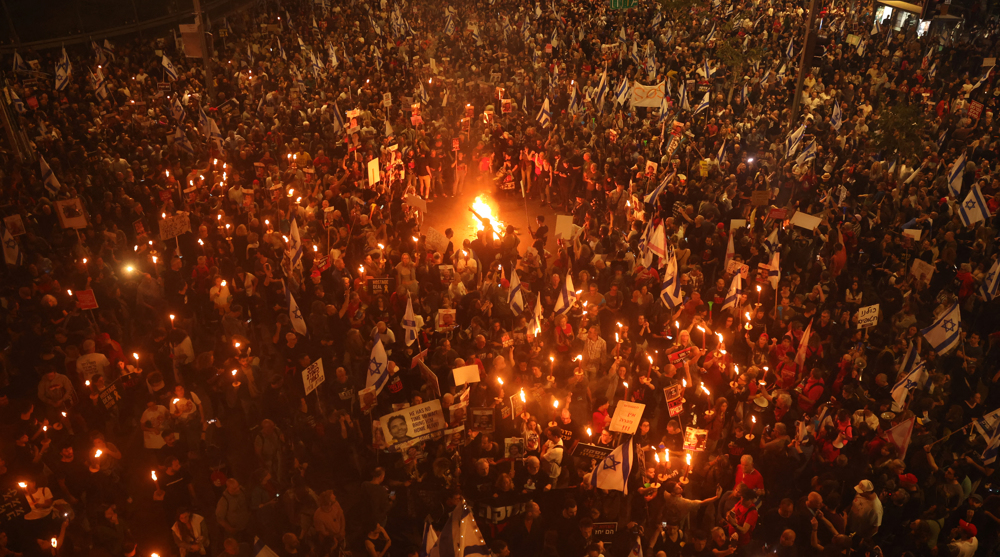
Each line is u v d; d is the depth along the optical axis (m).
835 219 16.97
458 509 6.87
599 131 23.88
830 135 22.33
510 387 11.68
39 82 25.05
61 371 12.45
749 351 13.24
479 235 16.09
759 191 16.55
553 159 21.94
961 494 9.80
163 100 25.11
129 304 14.45
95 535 9.28
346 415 10.86
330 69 30.28
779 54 32.09
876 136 21.34
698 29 35.44
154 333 12.31
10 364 12.74
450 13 41.22
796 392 11.86
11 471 10.14
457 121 27.67
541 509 9.64
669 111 25.20
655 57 32.09
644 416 12.03
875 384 11.93
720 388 11.95
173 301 15.18
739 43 31.69
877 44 33.19
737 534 9.47
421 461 11.24
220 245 15.04
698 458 11.03
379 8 43.00
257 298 13.80
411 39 36.72
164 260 16.36
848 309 14.33
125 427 12.09
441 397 11.19
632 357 13.30
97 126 22.34
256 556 7.02
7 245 13.67
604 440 10.92
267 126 23.64
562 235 15.89
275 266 14.55
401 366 12.88
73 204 14.40
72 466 9.98
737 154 20.86
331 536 9.16
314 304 12.66
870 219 17.61
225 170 18.42
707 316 14.52
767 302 13.93
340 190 18.12
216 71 29.94
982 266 14.59
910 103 25.72
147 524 10.31
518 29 38.19
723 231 16.03
